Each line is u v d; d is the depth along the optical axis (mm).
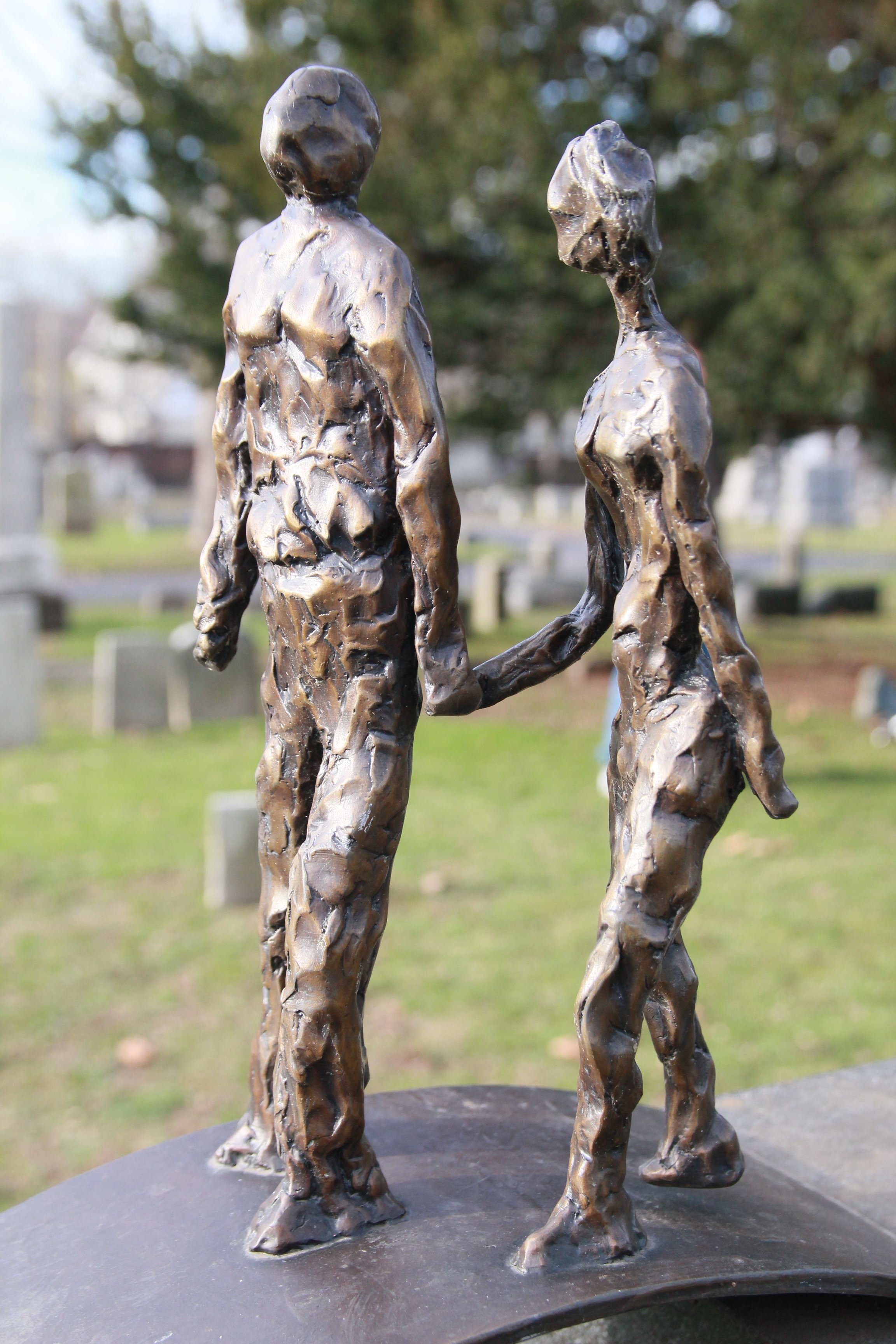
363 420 1735
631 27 8898
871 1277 1717
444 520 1686
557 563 16734
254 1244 1737
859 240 7945
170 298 10680
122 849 5945
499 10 8734
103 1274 1747
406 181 8812
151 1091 3783
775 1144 2482
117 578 16766
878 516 30172
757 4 8055
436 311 9016
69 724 8711
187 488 38656
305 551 1775
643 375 1666
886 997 4262
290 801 1914
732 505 31094
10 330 12109
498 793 6887
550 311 8914
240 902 5234
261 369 1814
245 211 9625
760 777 1660
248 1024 4215
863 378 8312
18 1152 3459
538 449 27438
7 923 5043
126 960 4699
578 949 4719
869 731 8234
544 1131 2111
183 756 7773
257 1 9320
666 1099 1902
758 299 8055
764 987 4359
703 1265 1651
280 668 1871
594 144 1671
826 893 5270
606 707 9148
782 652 11086
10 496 12242
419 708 1825
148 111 9211
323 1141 1742
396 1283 1612
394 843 1782
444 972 4531
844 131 8164
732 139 8297
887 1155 2428
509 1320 1518
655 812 1679
